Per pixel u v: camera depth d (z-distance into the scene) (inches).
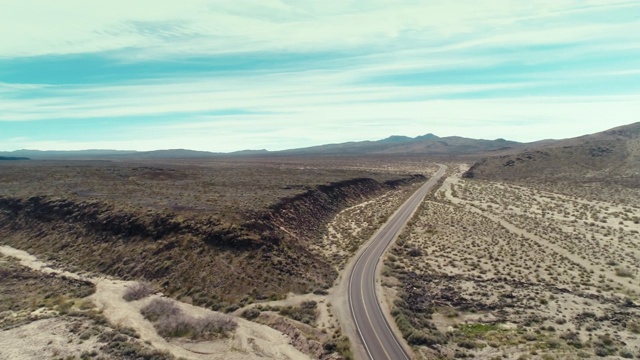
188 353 1451.8
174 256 2295.8
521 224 3314.5
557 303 1845.5
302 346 1515.7
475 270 2341.3
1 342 1428.4
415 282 2161.7
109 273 2263.8
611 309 1759.4
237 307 1867.6
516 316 1737.2
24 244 2721.5
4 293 1979.6
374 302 1883.6
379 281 2160.4
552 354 1338.6
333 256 2669.8
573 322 1653.5
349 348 1481.3
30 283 2111.2
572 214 3526.1
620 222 3152.1
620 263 2336.4
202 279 2107.5
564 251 2603.3
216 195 3590.1
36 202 3149.6
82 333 1514.5
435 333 1587.1
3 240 2829.7
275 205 3218.5
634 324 1599.4
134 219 2655.0
